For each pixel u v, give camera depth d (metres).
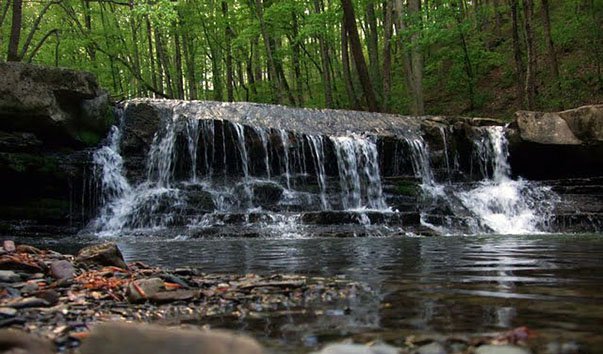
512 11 20.98
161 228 11.27
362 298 2.99
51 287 3.46
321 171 14.30
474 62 24.02
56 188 12.12
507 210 13.23
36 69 11.94
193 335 1.81
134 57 28.70
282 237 10.02
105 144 13.38
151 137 13.66
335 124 15.38
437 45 27.88
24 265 3.99
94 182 12.48
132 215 11.95
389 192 13.80
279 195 13.05
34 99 11.66
